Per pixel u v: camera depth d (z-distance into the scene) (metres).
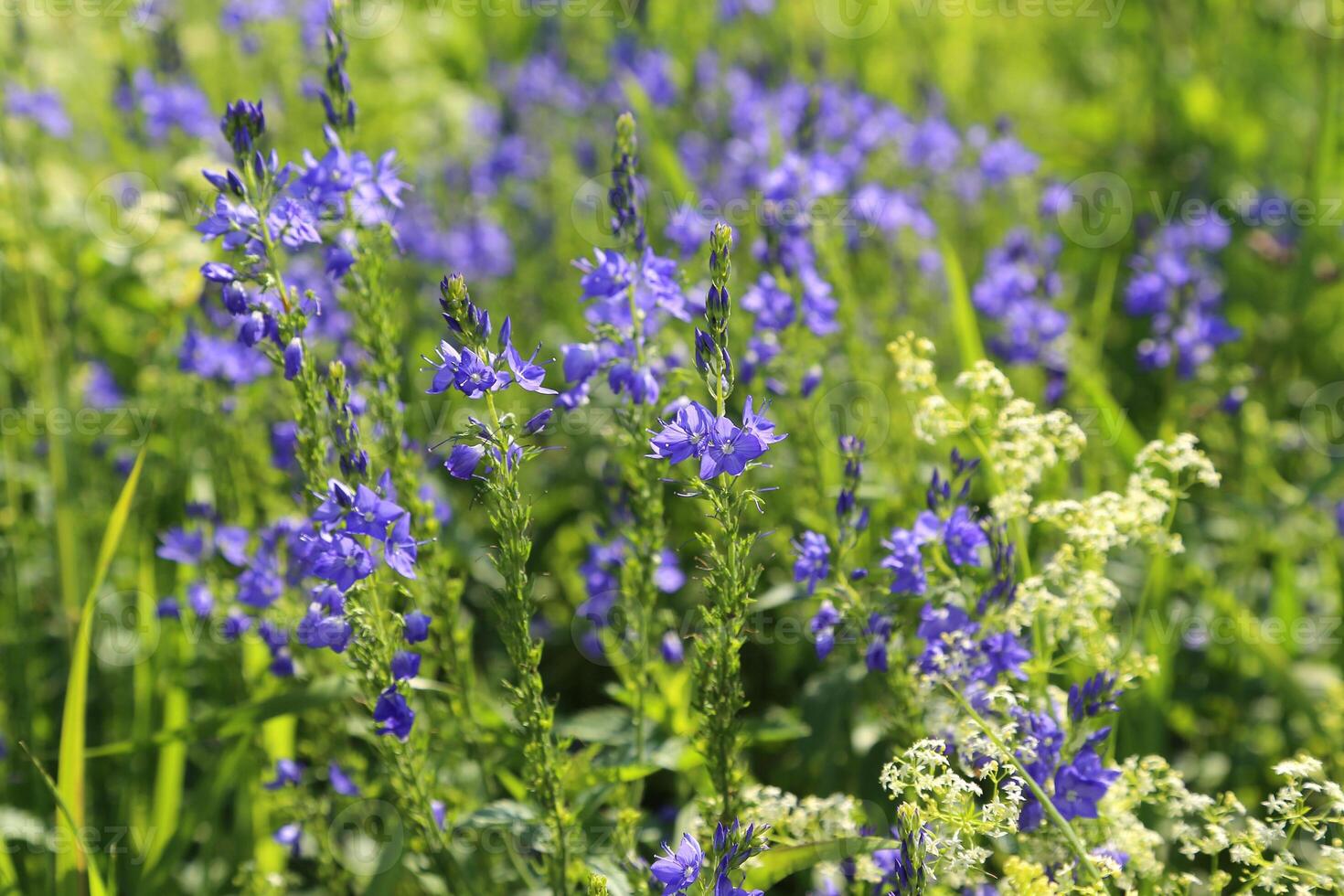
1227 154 1.07
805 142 0.69
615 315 0.53
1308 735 0.63
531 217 0.98
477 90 1.19
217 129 0.85
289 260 0.66
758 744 0.64
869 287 0.80
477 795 0.58
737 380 0.61
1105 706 0.50
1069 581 0.53
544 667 0.70
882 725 0.57
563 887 0.50
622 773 0.53
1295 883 0.49
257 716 0.54
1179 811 0.50
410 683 0.50
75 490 0.66
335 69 0.54
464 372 0.46
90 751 0.55
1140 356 0.68
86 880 0.55
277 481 0.64
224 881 0.60
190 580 0.62
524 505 0.49
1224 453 0.72
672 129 0.99
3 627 0.64
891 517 0.65
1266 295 0.93
